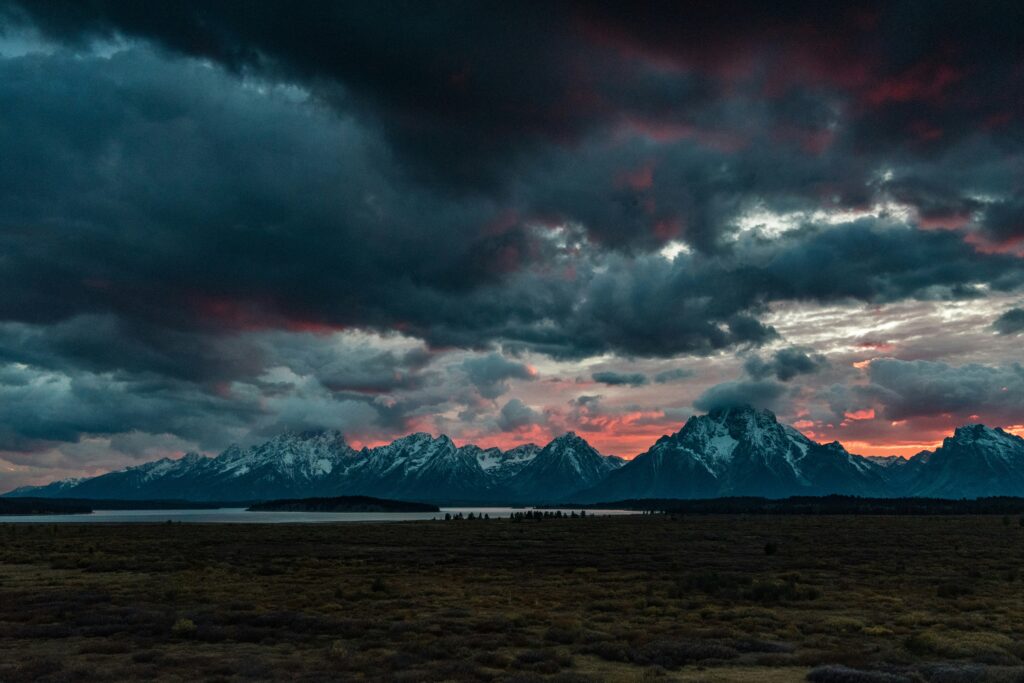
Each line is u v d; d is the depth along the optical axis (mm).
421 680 25000
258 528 166500
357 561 75312
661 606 44406
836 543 97625
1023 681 25469
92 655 29719
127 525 194500
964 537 107562
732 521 182875
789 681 25797
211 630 34438
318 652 30703
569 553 85688
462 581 57906
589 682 24422
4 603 44375
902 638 34188
